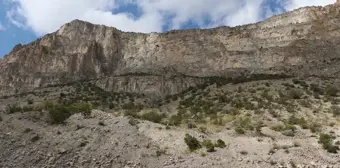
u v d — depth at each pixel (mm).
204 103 66562
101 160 27188
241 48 113688
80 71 113000
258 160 29219
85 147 28469
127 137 31281
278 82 74125
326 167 28391
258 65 103312
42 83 107812
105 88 95938
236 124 42969
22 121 30734
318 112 50594
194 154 30312
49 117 32156
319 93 63625
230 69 105312
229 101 64062
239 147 32688
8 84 107125
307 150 32125
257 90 69000
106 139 30203
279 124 43250
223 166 28125
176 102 77375
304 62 98625
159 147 30938
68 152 27344
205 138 34344
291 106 54594
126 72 113688
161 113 60000
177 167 27562
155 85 95688
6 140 27453
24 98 79938
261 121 45156
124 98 85438
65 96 82000
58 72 112062
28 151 26641
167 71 107250
